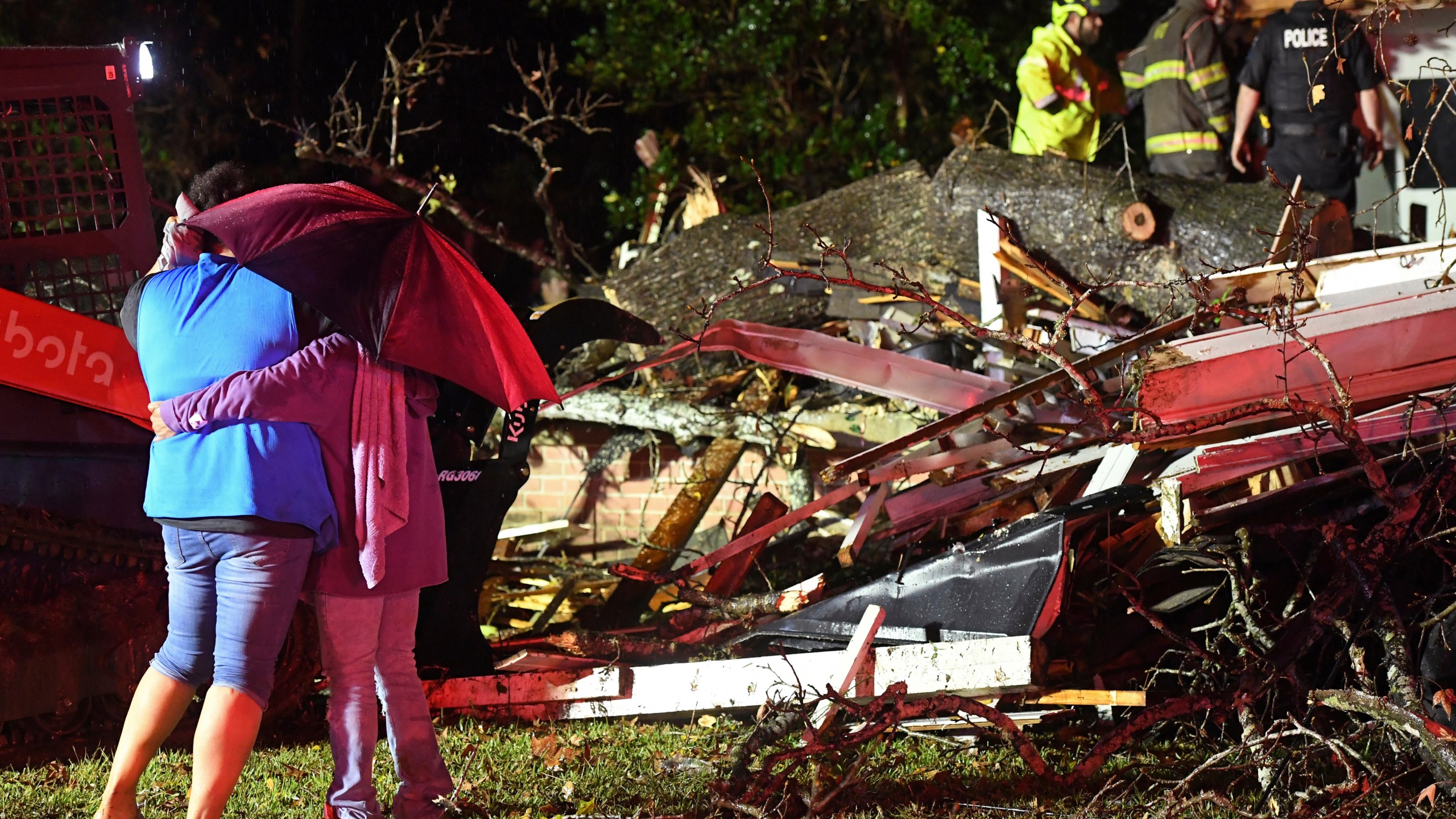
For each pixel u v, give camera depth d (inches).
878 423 356.8
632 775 208.2
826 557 326.0
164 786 199.5
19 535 209.9
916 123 699.4
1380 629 205.3
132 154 231.5
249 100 673.6
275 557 170.1
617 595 305.7
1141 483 254.1
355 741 179.3
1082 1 442.6
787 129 668.7
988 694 220.4
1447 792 185.5
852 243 393.4
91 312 230.5
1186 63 434.0
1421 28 404.5
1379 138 414.0
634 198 641.6
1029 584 230.4
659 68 660.1
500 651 274.7
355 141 487.5
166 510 171.3
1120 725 226.1
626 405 365.1
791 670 223.3
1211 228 358.9
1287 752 197.9
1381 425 234.2
